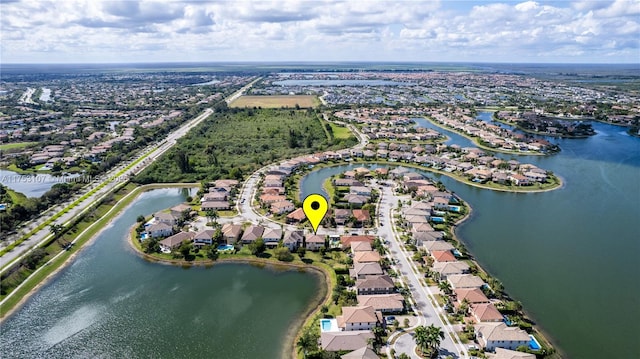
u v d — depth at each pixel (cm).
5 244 15950
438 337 10512
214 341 11031
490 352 10294
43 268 14575
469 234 17250
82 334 11388
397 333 10894
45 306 12619
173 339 11138
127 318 12038
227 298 12962
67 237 16862
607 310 12281
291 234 16188
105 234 17550
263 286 13600
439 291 12862
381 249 15075
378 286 12719
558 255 15525
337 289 12744
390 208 19762
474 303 12000
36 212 19062
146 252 15825
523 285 13500
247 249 15762
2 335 11356
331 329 11194
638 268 14662
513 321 11381
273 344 10881
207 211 19262
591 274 14238
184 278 14162
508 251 15788
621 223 18488
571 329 11394
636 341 10975
